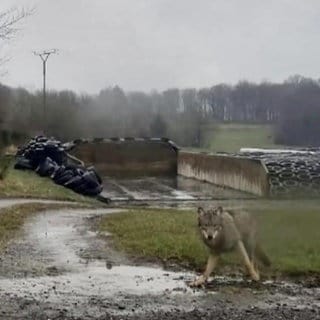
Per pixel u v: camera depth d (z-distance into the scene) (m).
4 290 9.23
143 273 10.65
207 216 9.57
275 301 8.46
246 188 48.59
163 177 67.88
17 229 17.94
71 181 39.66
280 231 13.84
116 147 68.44
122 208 29.69
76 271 10.93
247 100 76.06
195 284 9.47
